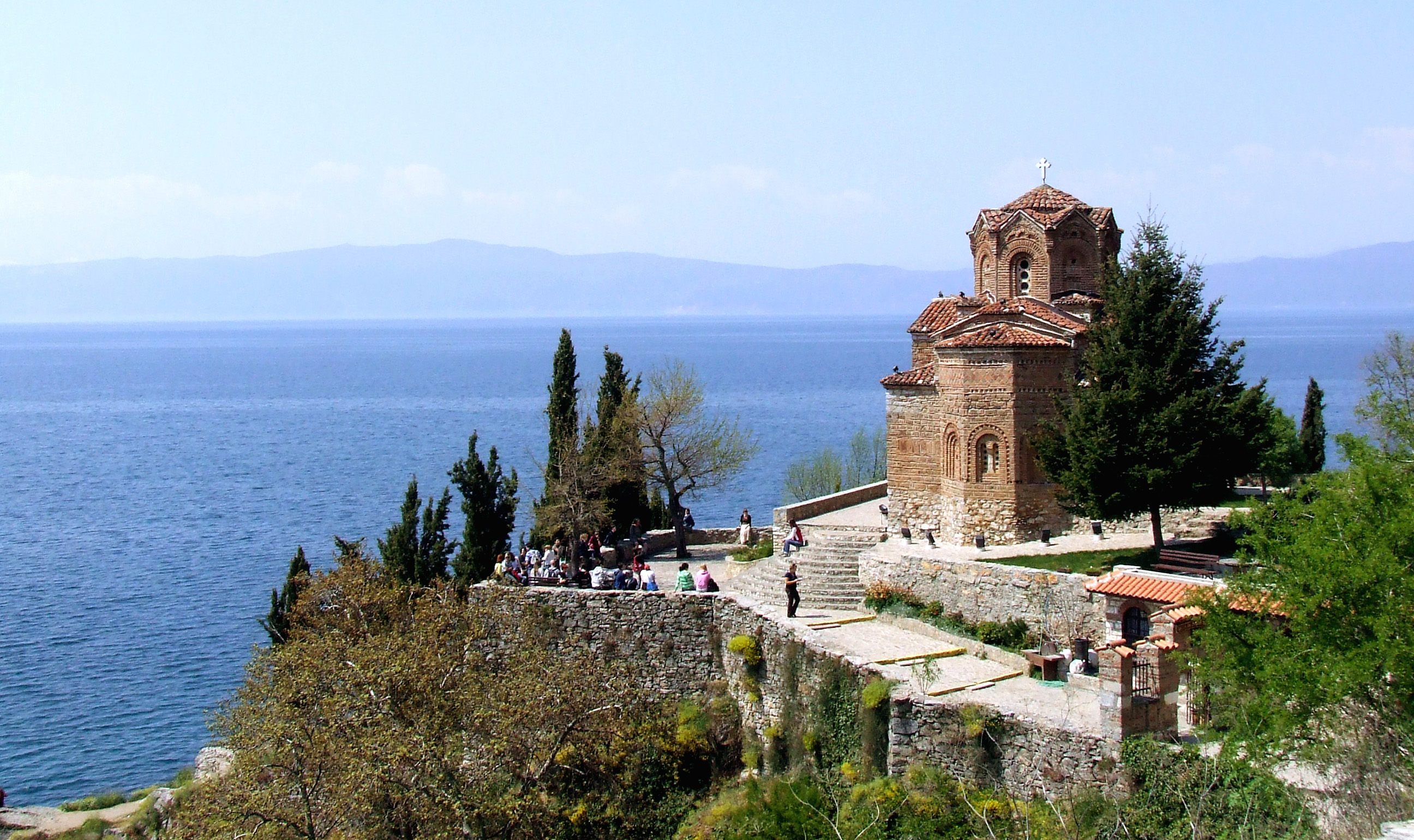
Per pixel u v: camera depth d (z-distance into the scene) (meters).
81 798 53.22
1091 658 38.91
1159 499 43.72
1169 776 30.33
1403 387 63.28
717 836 35.41
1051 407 49.56
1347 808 26.78
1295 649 27.94
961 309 56.31
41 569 93.44
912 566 46.47
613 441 60.25
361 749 33.91
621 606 49.06
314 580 47.38
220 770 48.94
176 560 96.06
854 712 38.47
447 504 59.00
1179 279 45.50
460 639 41.38
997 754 34.09
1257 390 44.12
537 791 37.69
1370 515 28.80
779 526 57.56
